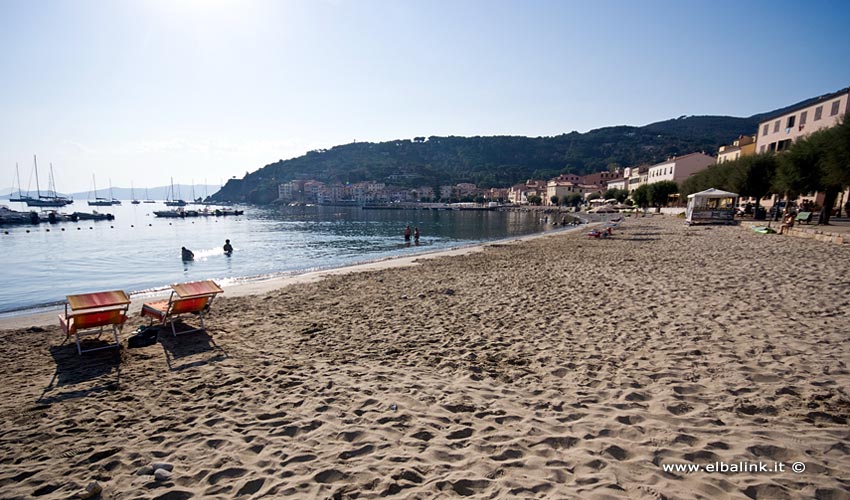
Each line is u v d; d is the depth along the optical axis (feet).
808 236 65.26
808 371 16.35
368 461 11.69
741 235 79.30
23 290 51.88
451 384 17.04
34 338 26.20
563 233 128.98
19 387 18.03
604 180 455.63
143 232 150.00
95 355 22.09
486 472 10.93
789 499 9.26
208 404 15.84
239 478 11.20
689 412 13.66
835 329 21.44
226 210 306.35
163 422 14.52
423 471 11.12
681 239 80.33
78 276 61.36
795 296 28.91
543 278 43.75
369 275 51.75
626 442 12.04
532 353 20.49
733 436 12.00
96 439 13.50
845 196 113.19
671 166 248.11
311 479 10.96
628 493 9.76
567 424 13.25
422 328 26.02
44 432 14.01
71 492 10.78
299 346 23.08
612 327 24.16
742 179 111.45
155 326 26.78
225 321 29.12
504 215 323.37
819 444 11.37
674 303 28.96
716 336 21.35
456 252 82.02
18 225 178.40
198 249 96.43
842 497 9.24
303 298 37.68
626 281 38.93
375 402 15.51
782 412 13.34
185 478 11.28
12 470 11.85
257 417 14.69
